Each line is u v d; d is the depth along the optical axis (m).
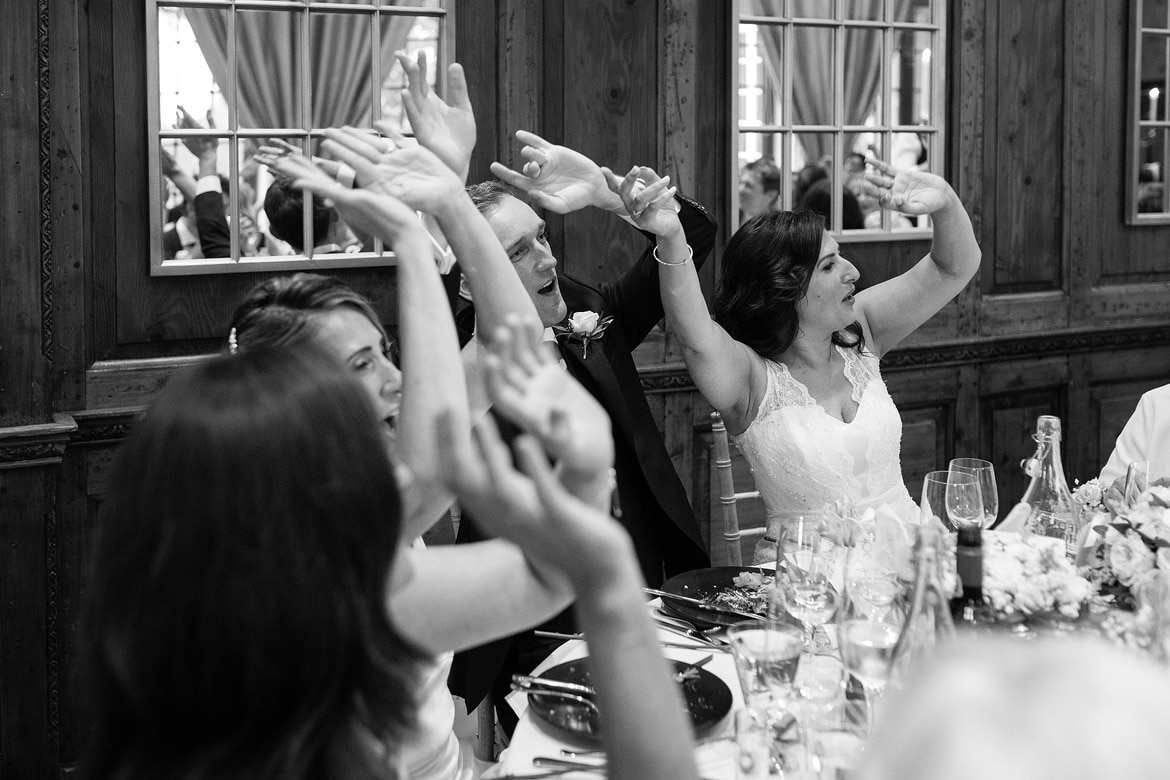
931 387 4.63
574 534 0.91
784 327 2.86
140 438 0.98
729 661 1.96
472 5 3.73
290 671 0.95
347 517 0.97
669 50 4.01
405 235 1.39
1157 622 1.57
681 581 2.29
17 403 3.22
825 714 1.55
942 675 0.49
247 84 3.47
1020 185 4.71
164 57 3.37
